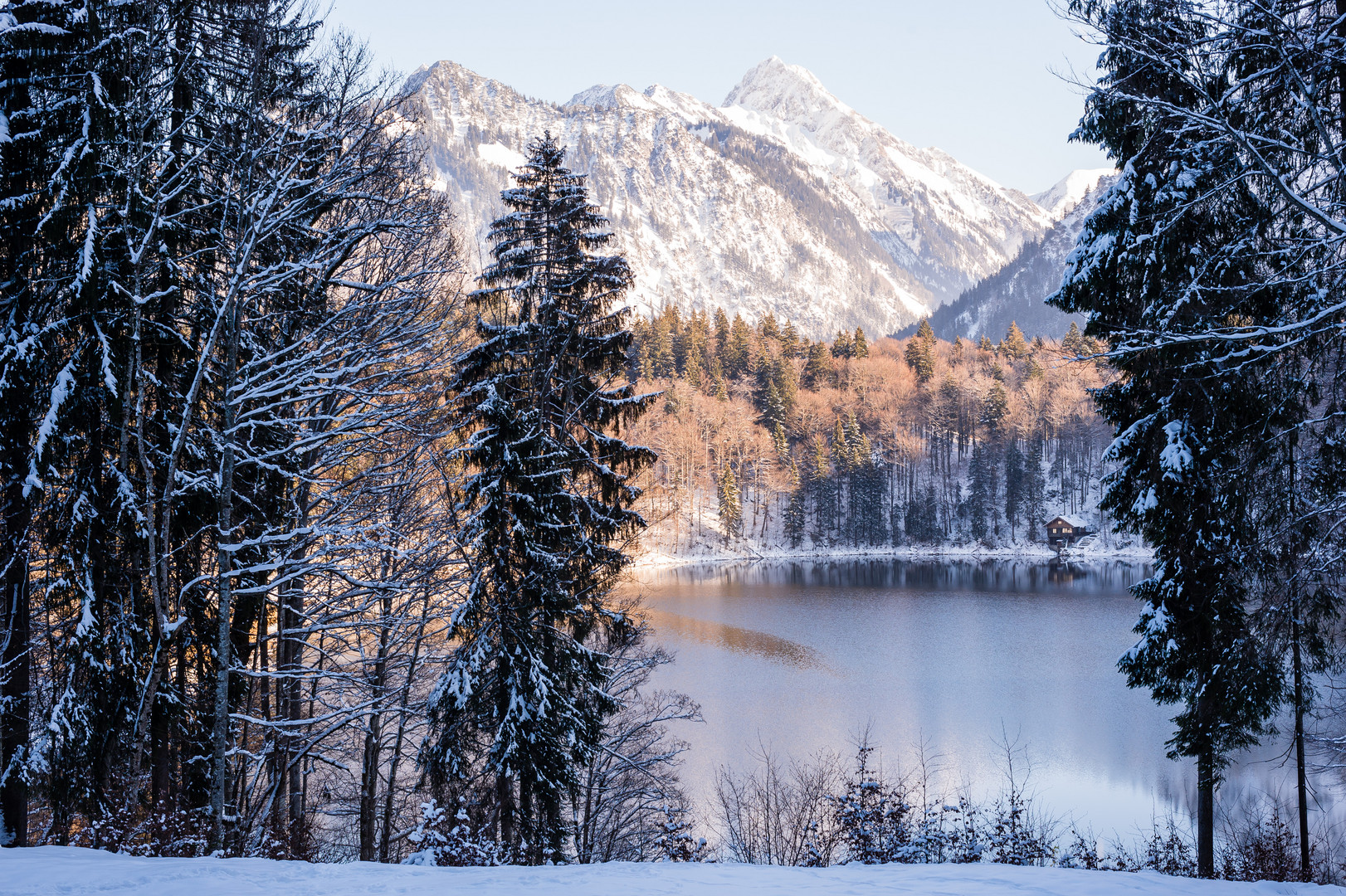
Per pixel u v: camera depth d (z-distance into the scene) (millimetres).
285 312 13812
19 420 10820
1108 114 12602
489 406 13492
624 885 8477
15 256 10844
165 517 11156
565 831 14484
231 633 13297
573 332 15305
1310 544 9508
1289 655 12000
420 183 15078
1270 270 10281
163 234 11805
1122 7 8891
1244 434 11148
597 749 15070
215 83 12617
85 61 10992
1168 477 12305
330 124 13180
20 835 10766
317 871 8828
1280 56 8227
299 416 14680
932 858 12359
